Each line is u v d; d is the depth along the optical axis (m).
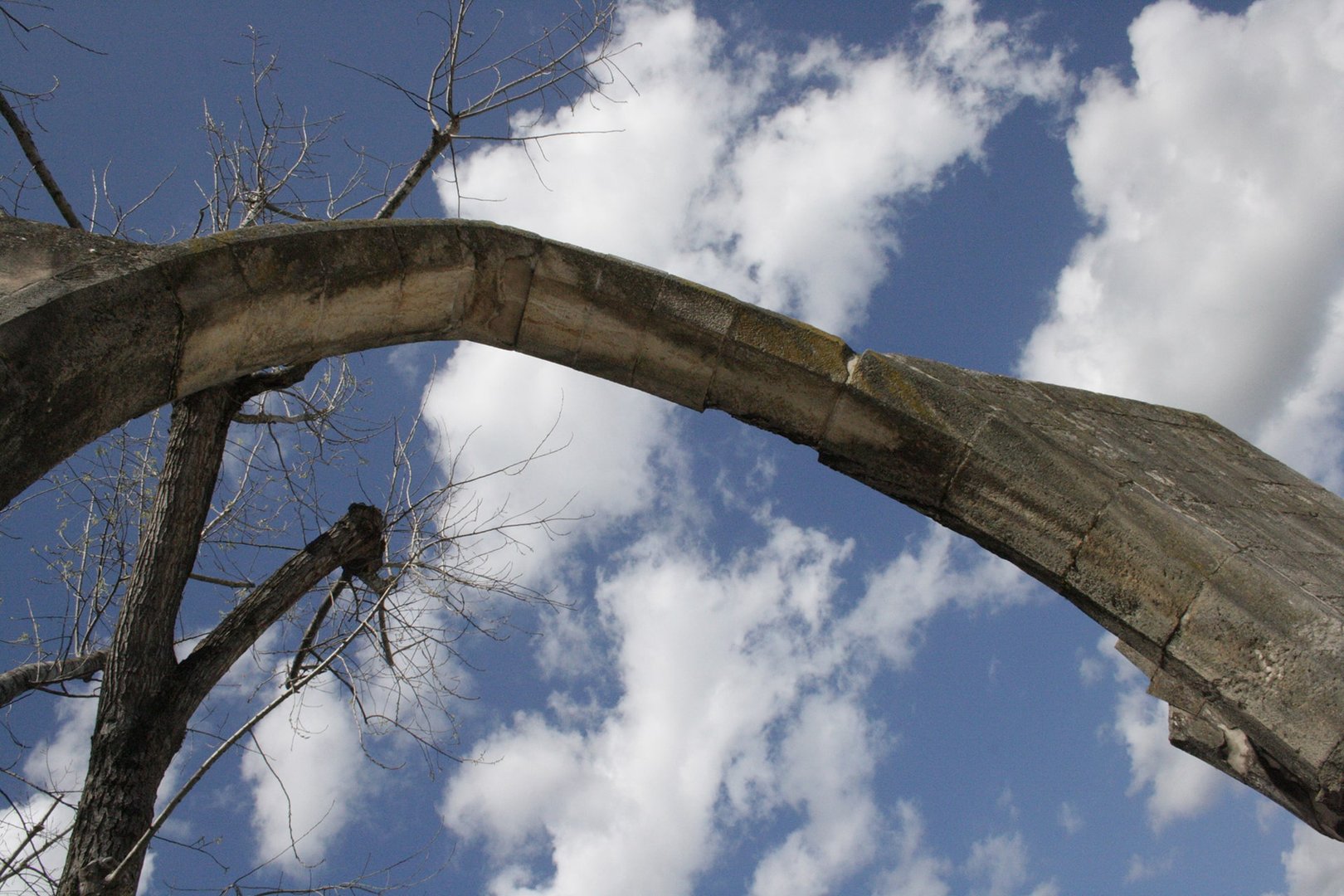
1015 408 5.01
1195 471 5.14
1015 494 4.61
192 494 5.15
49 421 3.54
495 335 4.89
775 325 4.85
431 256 4.58
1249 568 4.17
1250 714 4.03
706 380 4.93
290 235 4.22
